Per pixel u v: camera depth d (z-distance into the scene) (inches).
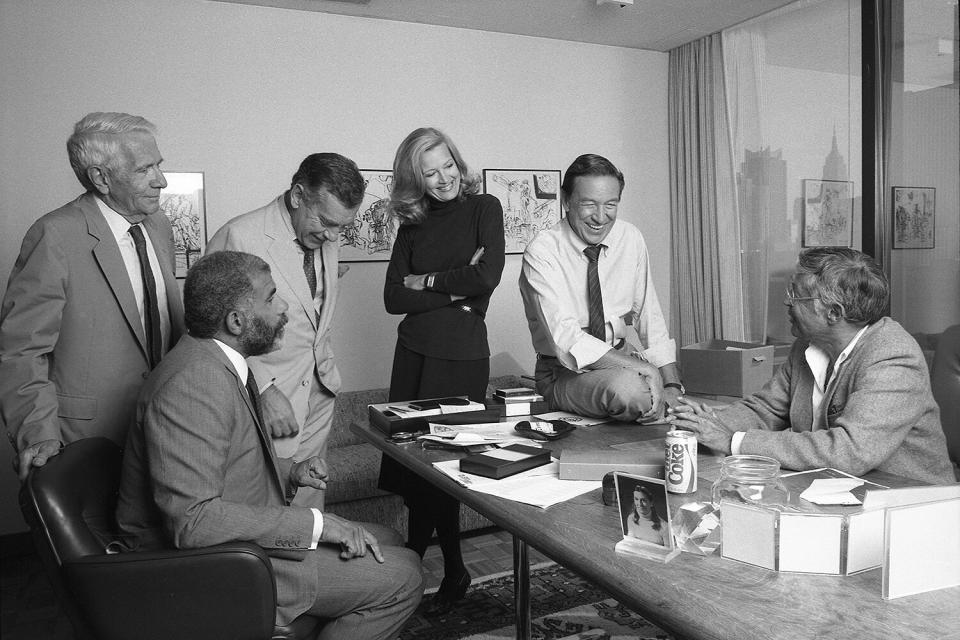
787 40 185.0
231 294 68.9
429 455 77.3
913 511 41.3
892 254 163.2
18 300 75.5
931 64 152.1
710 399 109.7
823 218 179.2
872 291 67.9
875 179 162.2
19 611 124.0
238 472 70.2
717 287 208.1
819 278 69.4
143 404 67.1
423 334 110.8
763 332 197.8
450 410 92.6
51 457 69.2
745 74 196.4
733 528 47.6
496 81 196.4
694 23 193.5
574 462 66.1
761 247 197.2
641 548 49.4
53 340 76.4
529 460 70.3
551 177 205.2
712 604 41.2
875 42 159.6
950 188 149.7
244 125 169.8
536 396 95.1
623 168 216.5
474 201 112.1
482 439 80.2
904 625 38.1
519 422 85.0
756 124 195.5
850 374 69.7
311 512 69.4
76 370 79.5
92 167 78.4
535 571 130.6
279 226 92.2
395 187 111.7
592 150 211.2
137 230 85.4
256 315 70.6
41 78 151.9
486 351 114.1
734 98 199.9
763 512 46.0
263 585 60.9
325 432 101.9
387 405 96.3
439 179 109.1
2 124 149.6
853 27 169.2
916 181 156.7
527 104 200.8
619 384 84.4
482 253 109.3
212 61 166.1
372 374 184.5
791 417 77.0
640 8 180.4
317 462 84.7
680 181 218.5
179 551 60.2
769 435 68.2
